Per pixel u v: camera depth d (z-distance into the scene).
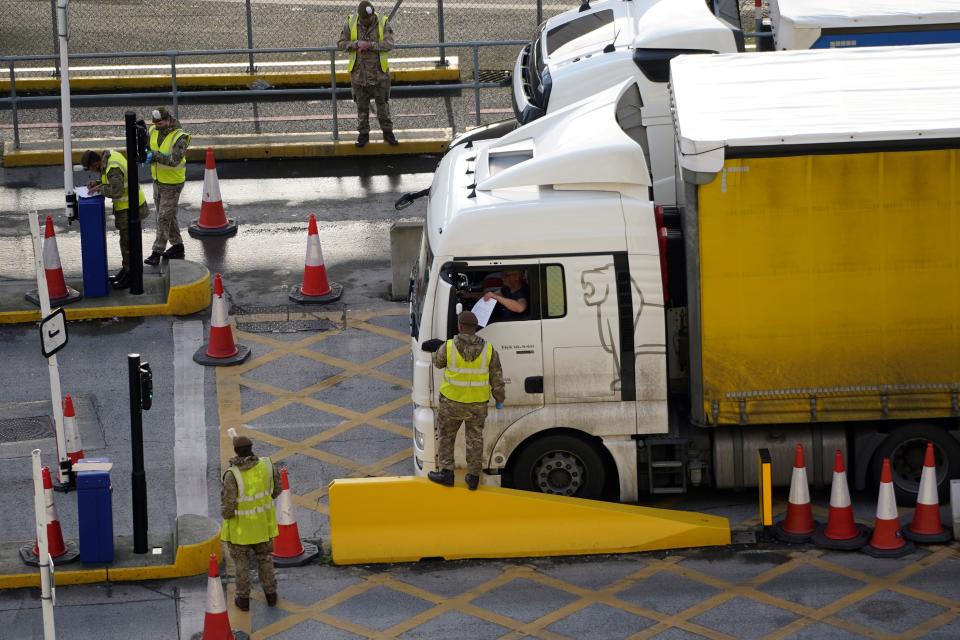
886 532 40.69
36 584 40.25
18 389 51.34
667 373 42.34
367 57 69.88
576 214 40.72
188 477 46.09
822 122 40.09
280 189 68.62
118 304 56.66
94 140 72.81
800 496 41.44
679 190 42.28
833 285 40.38
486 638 37.50
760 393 41.03
